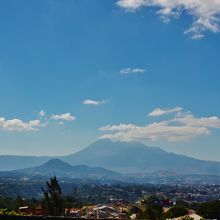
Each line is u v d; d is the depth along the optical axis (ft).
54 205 92.07
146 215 126.52
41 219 63.82
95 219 64.80
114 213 241.14
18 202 150.20
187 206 267.39
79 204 118.62
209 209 256.52
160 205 188.65
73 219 64.23
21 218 63.93
